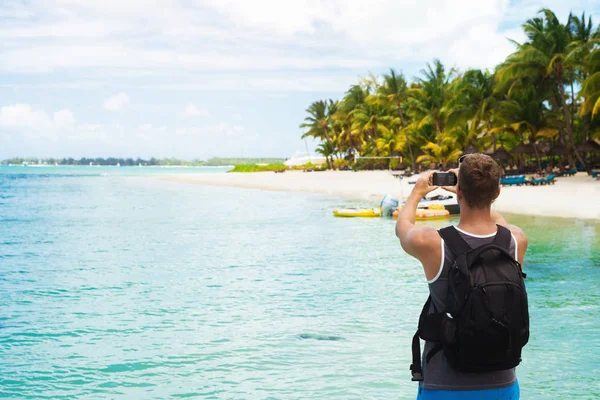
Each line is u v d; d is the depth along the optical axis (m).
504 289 2.64
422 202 28.34
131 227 26.23
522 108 52.38
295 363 7.61
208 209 36.38
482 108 54.53
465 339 2.64
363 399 6.36
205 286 12.81
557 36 47.69
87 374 7.37
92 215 32.81
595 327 8.76
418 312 10.13
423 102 68.94
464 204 2.94
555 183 41.22
